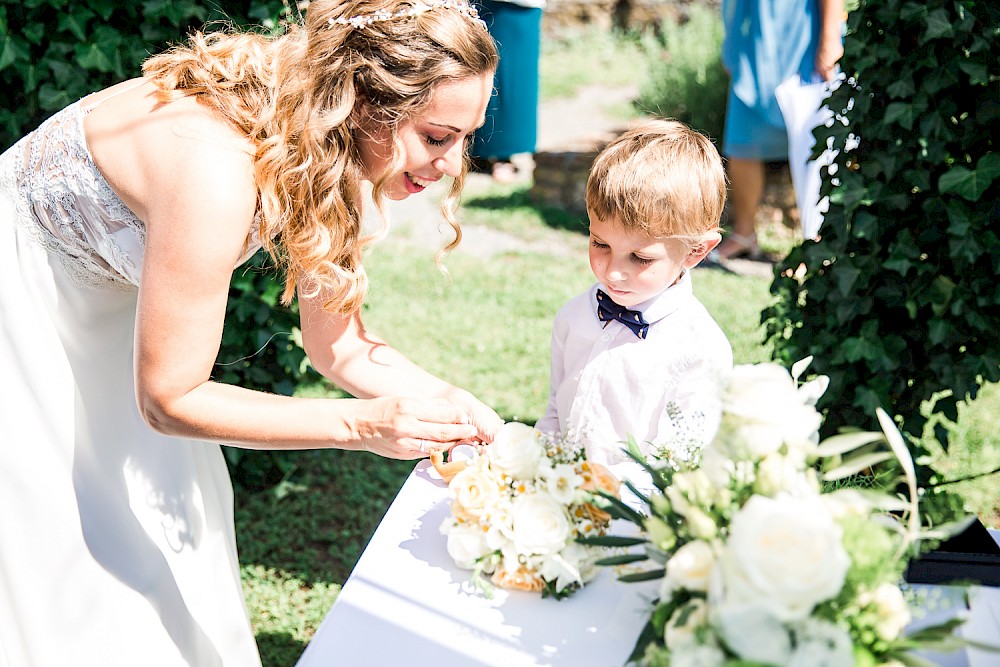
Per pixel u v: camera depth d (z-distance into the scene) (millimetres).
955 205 2721
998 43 2598
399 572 1591
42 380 1930
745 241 5852
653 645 1237
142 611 2037
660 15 9852
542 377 4559
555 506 1508
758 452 1290
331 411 1711
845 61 2893
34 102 3229
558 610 1499
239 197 1680
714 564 1150
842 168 2916
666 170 1987
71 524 1962
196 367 1712
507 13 5684
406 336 4914
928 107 2684
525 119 6148
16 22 3086
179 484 2156
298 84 1713
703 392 2090
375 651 1404
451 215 2129
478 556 1549
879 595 1165
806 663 1075
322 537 3518
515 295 5375
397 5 1657
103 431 2035
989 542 1662
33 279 1932
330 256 1851
